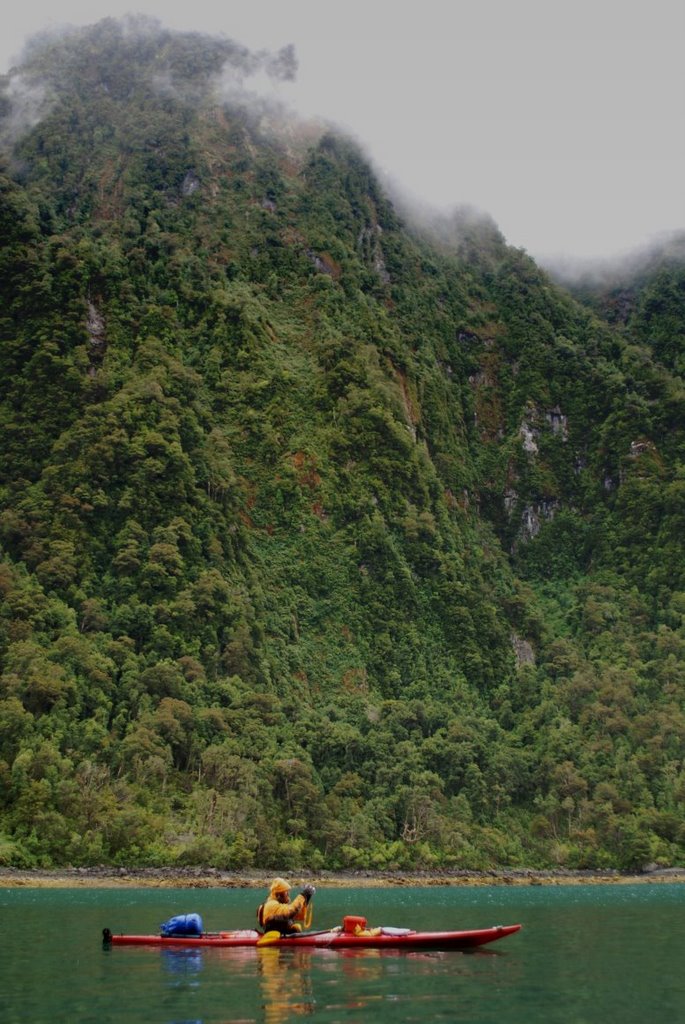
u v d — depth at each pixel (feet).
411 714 549.54
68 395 611.06
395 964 128.77
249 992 107.55
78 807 388.57
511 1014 98.17
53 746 408.67
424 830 474.49
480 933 143.23
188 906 251.39
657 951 153.07
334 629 599.57
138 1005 100.42
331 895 338.54
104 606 520.83
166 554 538.06
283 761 465.88
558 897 330.95
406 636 613.52
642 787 536.83
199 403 652.48
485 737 562.25
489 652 644.27
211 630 525.34
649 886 427.74
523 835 513.04
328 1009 98.89
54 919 203.31
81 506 551.18
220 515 589.32
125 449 577.02
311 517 638.12
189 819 413.59
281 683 540.93
